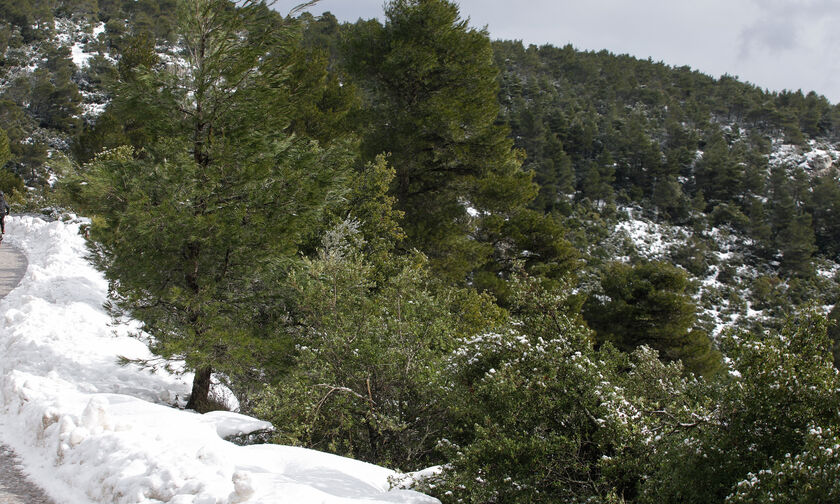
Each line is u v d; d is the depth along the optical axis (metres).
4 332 9.85
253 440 7.64
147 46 23.31
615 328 26.77
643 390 8.35
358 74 20.03
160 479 4.38
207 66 8.35
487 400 6.50
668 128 157.62
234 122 8.78
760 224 112.44
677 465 5.10
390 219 15.12
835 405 4.90
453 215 20.39
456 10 19.22
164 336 8.27
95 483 4.53
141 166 8.43
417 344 8.91
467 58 19.50
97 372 9.00
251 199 8.73
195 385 9.06
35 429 5.67
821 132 188.00
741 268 102.31
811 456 4.16
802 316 5.52
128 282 8.28
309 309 9.10
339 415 8.51
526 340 6.66
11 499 4.38
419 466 8.36
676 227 113.94
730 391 5.34
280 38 8.97
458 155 19.62
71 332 10.20
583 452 6.16
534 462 5.77
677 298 26.34
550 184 99.69
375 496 5.05
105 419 5.49
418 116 19.17
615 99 182.62
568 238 87.56
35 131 81.00
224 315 8.80
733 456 5.00
